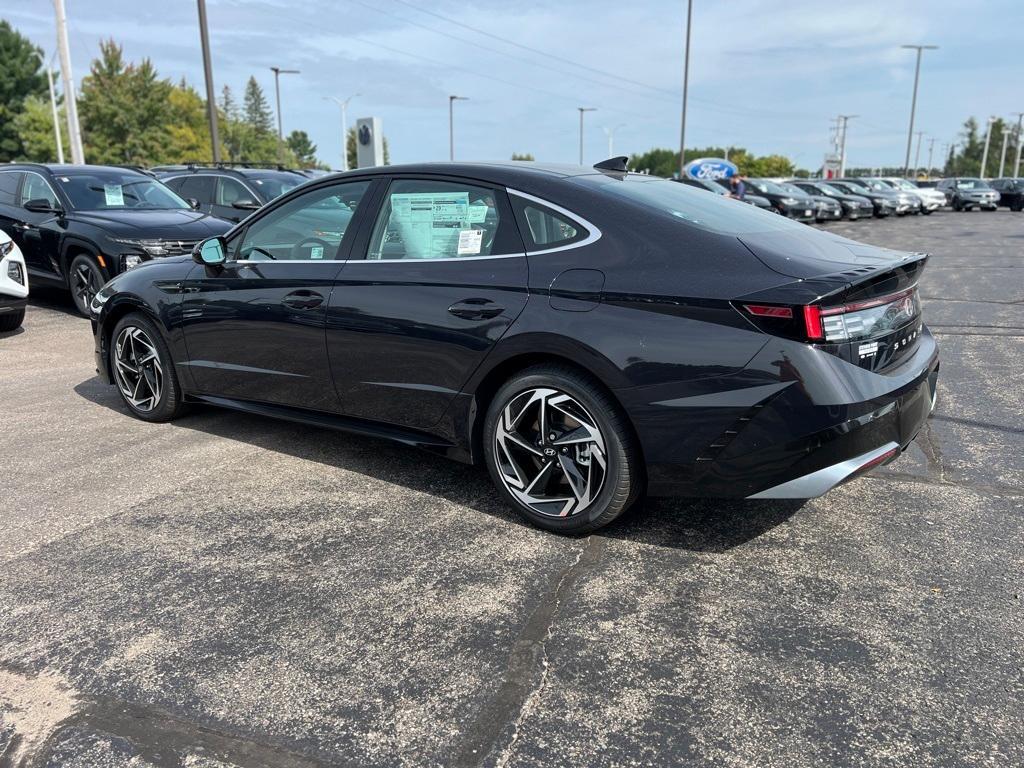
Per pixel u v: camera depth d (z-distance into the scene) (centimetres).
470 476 393
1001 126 9850
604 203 317
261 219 414
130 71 5475
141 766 198
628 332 288
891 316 298
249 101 12569
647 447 291
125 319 477
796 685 228
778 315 267
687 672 235
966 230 2261
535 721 214
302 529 333
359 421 383
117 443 445
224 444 442
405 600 276
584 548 314
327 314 371
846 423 269
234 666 239
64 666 239
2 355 679
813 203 2559
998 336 711
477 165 352
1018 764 196
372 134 1847
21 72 7000
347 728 212
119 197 903
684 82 3341
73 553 312
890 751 201
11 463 412
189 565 302
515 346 314
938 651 243
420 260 349
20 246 901
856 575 290
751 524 334
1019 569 293
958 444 425
